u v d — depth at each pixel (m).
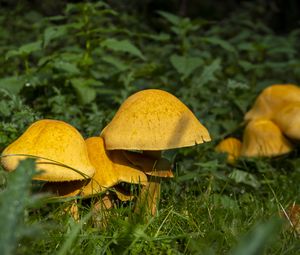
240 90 1.22
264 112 1.07
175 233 0.71
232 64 1.51
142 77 1.24
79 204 0.72
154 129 0.70
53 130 0.70
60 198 0.70
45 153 0.68
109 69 1.29
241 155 1.03
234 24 2.12
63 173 0.68
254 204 0.82
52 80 1.07
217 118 1.16
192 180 0.89
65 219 0.69
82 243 0.66
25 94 1.06
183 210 0.76
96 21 1.57
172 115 0.71
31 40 1.62
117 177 0.73
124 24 1.82
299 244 0.66
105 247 0.64
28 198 0.55
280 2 2.72
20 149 0.69
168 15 1.35
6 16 1.69
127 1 2.07
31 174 0.52
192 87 1.13
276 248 0.66
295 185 0.90
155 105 0.71
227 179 0.89
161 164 0.77
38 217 0.72
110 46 1.06
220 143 1.06
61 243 0.65
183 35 1.34
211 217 0.74
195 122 0.73
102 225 0.71
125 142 0.70
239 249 0.45
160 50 1.55
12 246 0.49
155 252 0.66
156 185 0.77
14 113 0.92
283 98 1.05
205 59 1.51
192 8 2.86
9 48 1.33
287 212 0.77
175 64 1.15
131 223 0.68
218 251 0.65
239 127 1.13
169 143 0.70
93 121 0.95
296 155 1.04
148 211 0.73
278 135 1.02
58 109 0.98
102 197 0.75
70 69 1.02
